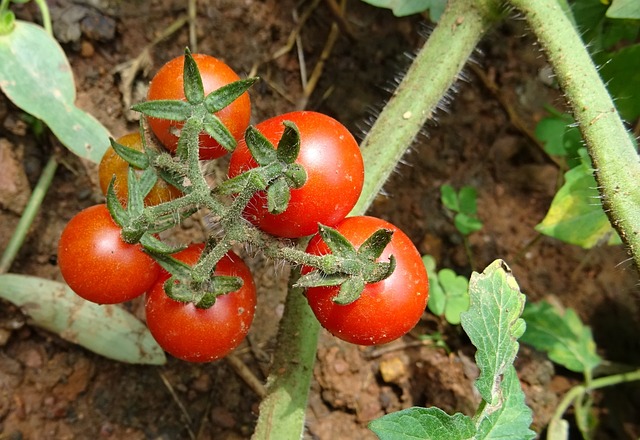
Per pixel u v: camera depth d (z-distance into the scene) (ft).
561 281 1.23
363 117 1.21
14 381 1.03
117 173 0.80
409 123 0.91
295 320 0.88
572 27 0.87
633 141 0.91
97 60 1.12
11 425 1.02
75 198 1.09
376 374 1.13
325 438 1.09
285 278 1.13
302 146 0.72
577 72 0.85
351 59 1.21
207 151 0.78
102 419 1.05
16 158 1.07
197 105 0.70
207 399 1.08
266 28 1.18
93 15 1.11
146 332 1.02
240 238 0.70
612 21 1.06
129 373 1.06
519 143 1.26
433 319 1.16
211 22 1.16
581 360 1.12
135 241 0.72
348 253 0.69
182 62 0.78
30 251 1.07
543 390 1.15
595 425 1.16
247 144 0.67
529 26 0.88
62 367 1.05
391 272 0.69
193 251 0.78
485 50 1.25
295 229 0.73
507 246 1.23
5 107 1.06
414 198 1.22
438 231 1.21
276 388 0.88
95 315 1.01
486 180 1.25
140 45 1.13
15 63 0.96
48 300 1.00
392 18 1.22
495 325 0.79
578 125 0.85
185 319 0.75
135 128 1.13
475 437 0.77
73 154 1.08
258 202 0.71
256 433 0.88
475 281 0.81
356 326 0.73
